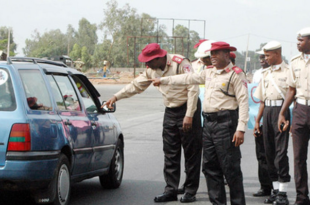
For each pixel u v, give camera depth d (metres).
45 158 5.70
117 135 8.02
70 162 6.33
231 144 5.83
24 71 5.98
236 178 5.86
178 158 7.25
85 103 7.33
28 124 5.59
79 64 63.34
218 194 5.99
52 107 6.16
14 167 5.49
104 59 110.69
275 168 7.16
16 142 5.52
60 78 6.71
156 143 13.16
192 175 7.18
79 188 8.09
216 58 5.84
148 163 10.28
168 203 7.11
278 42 7.03
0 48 90.44
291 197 7.44
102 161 7.37
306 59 6.43
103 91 43.31
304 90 6.44
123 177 8.93
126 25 108.69
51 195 5.83
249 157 10.87
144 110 24.30
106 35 111.06
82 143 6.59
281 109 6.80
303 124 6.49
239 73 5.82
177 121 7.13
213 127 5.88
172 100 7.09
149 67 6.98
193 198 7.20
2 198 6.84
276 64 7.04
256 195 7.56
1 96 5.70
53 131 5.91
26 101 5.73
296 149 6.59
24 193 5.89
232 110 5.85
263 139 7.24
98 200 7.21
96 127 7.11
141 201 7.19
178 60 6.94
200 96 9.17
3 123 5.55
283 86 6.95
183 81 6.08
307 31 6.29
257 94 7.29
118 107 26.11
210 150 5.96
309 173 9.08
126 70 108.94
